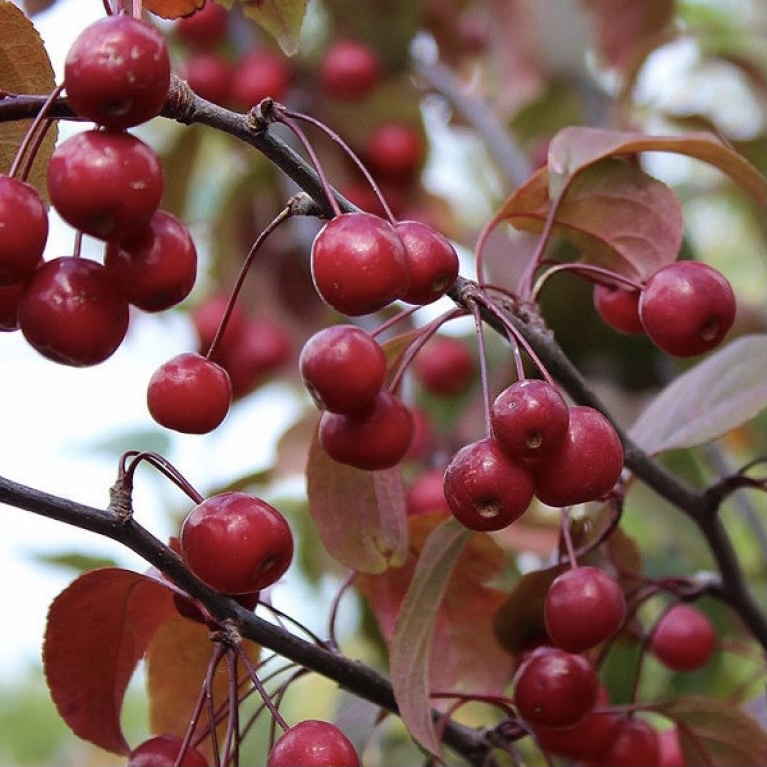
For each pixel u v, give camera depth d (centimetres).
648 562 71
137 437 83
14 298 50
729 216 106
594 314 66
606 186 56
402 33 85
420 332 53
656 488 56
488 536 56
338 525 55
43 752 102
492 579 56
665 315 53
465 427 75
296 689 81
